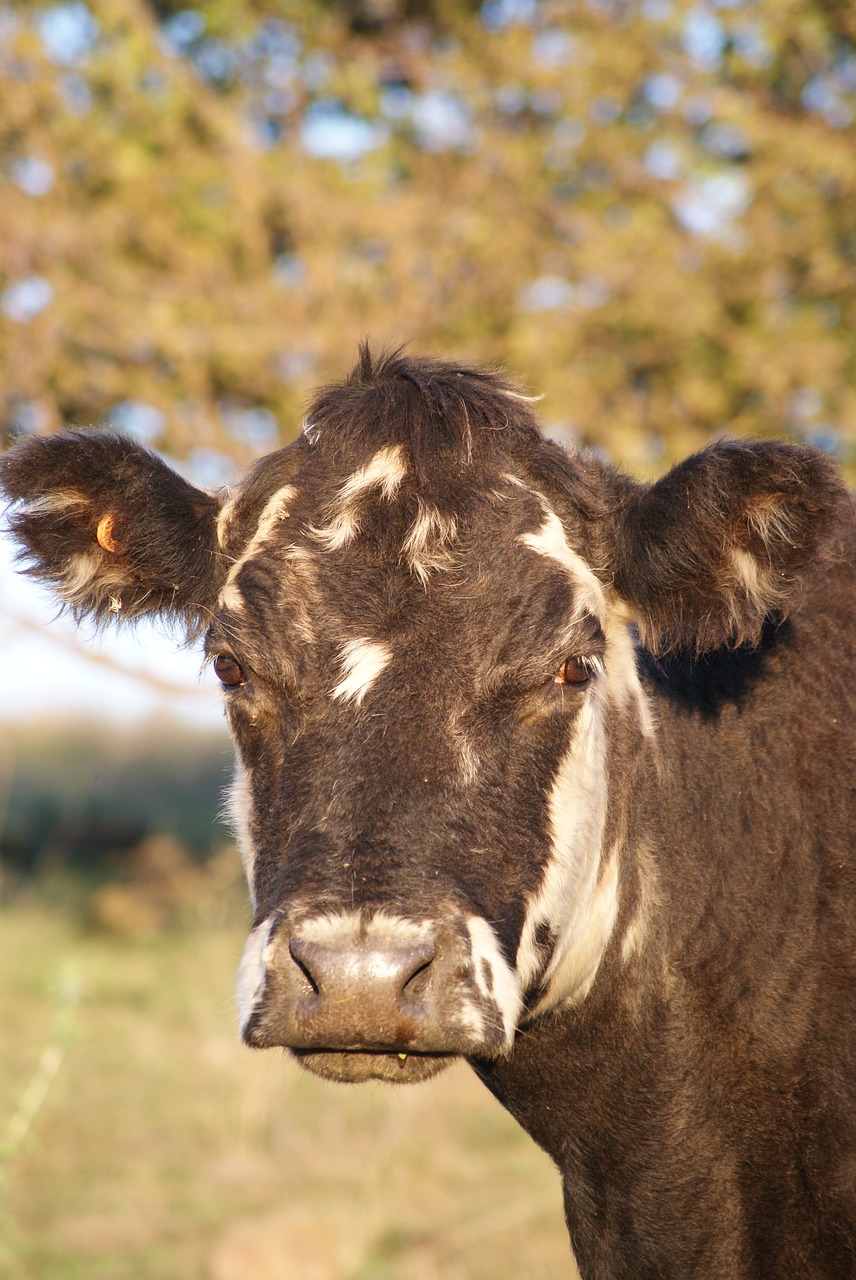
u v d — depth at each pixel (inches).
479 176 1064.8
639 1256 392.8
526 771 343.3
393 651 335.3
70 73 1074.7
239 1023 315.6
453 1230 676.7
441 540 349.7
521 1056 387.2
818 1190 375.6
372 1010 299.6
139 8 1056.2
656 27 1070.4
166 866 1384.1
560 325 1088.8
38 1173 737.6
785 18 1025.5
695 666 410.3
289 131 1117.7
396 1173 740.7
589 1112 390.6
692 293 1062.4
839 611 410.3
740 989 384.8
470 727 333.1
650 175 1115.3
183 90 1053.2
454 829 322.7
